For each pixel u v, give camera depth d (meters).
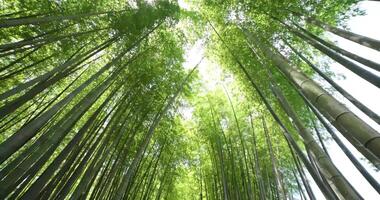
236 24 5.86
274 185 6.64
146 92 6.17
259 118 6.81
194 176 8.84
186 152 8.23
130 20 5.68
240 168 6.74
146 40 6.28
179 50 6.96
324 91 2.68
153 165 7.50
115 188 5.36
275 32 5.33
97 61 6.64
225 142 7.59
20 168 2.51
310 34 3.82
